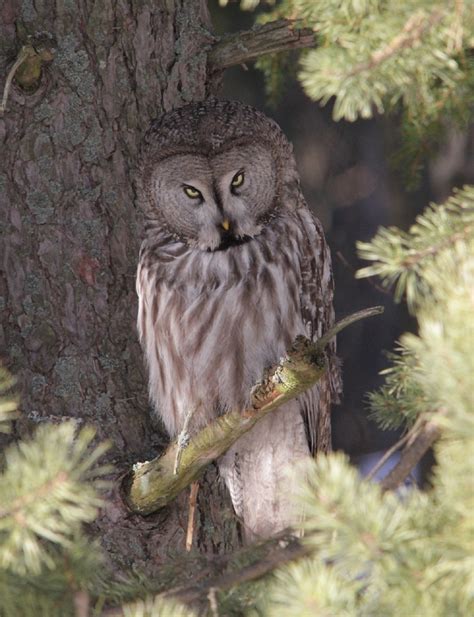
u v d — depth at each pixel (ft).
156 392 35.09
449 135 45.50
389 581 19.56
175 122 35.19
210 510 36.27
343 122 61.46
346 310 60.80
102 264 34.32
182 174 35.29
